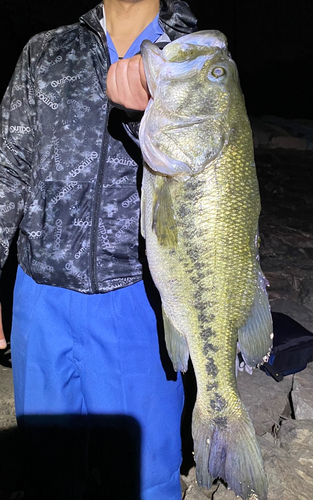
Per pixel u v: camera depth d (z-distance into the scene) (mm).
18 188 1900
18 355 1946
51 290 1867
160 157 1516
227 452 1701
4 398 2871
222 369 1681
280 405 3072
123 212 1795
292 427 2783
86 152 1761
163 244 1581
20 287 1936
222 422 1708
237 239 1585
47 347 1878
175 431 1982
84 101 1754
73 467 2041
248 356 1685
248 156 1559
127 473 1970
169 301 1648
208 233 1568
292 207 7141
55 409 1930
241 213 1571
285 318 3701
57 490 2035
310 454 2613
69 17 13305
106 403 1888
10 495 2459
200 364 1682
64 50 1785
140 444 1932
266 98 14906
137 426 1915
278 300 4312
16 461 2611
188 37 1575
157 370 1907
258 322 1665
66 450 1996
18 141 1841
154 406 1923
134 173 1785
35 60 1803
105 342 1843
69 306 1850
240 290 1623
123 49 1793
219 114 1522
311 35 15148
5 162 1862
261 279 1647
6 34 12758
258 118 11555
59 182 1780
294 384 3178
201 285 1606
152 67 1508
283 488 2398
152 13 1771
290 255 5441
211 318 1634
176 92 1518
